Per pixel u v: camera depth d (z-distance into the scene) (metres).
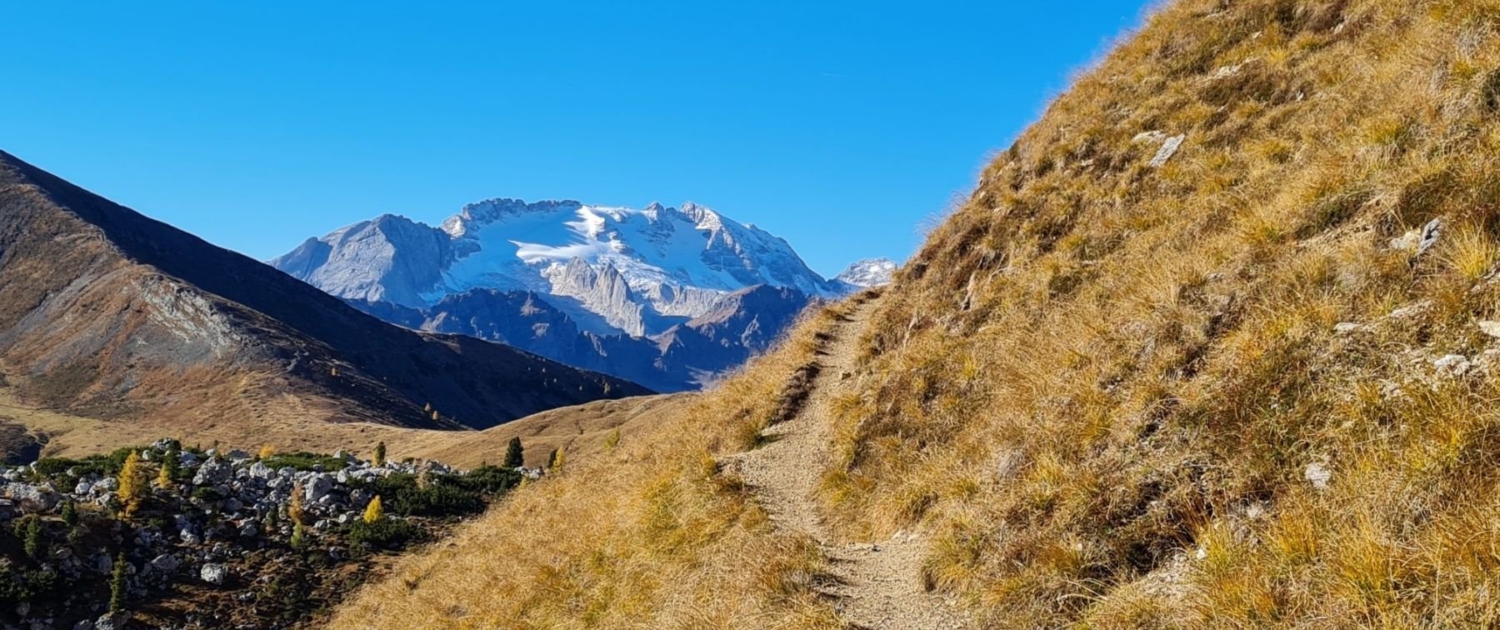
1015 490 8.69
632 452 22.84
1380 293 7.49
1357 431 6.44
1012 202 16.55
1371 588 5.29
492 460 124.19
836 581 9.91
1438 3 11.19
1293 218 9.20
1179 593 6.39
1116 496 7.57
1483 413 5.79
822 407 17.17
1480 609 4.79
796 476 14.58
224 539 46.19
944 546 8.91
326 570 44.78
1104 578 7.13
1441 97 9.12
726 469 15.85
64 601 38.62
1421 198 8.04
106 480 48.66
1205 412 7.57
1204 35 17.34
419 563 30.84
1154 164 14.56
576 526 18.80
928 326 15.88
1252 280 8.70
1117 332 9.73
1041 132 18.88
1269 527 6.32
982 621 7.70
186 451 61.28
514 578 18.38
